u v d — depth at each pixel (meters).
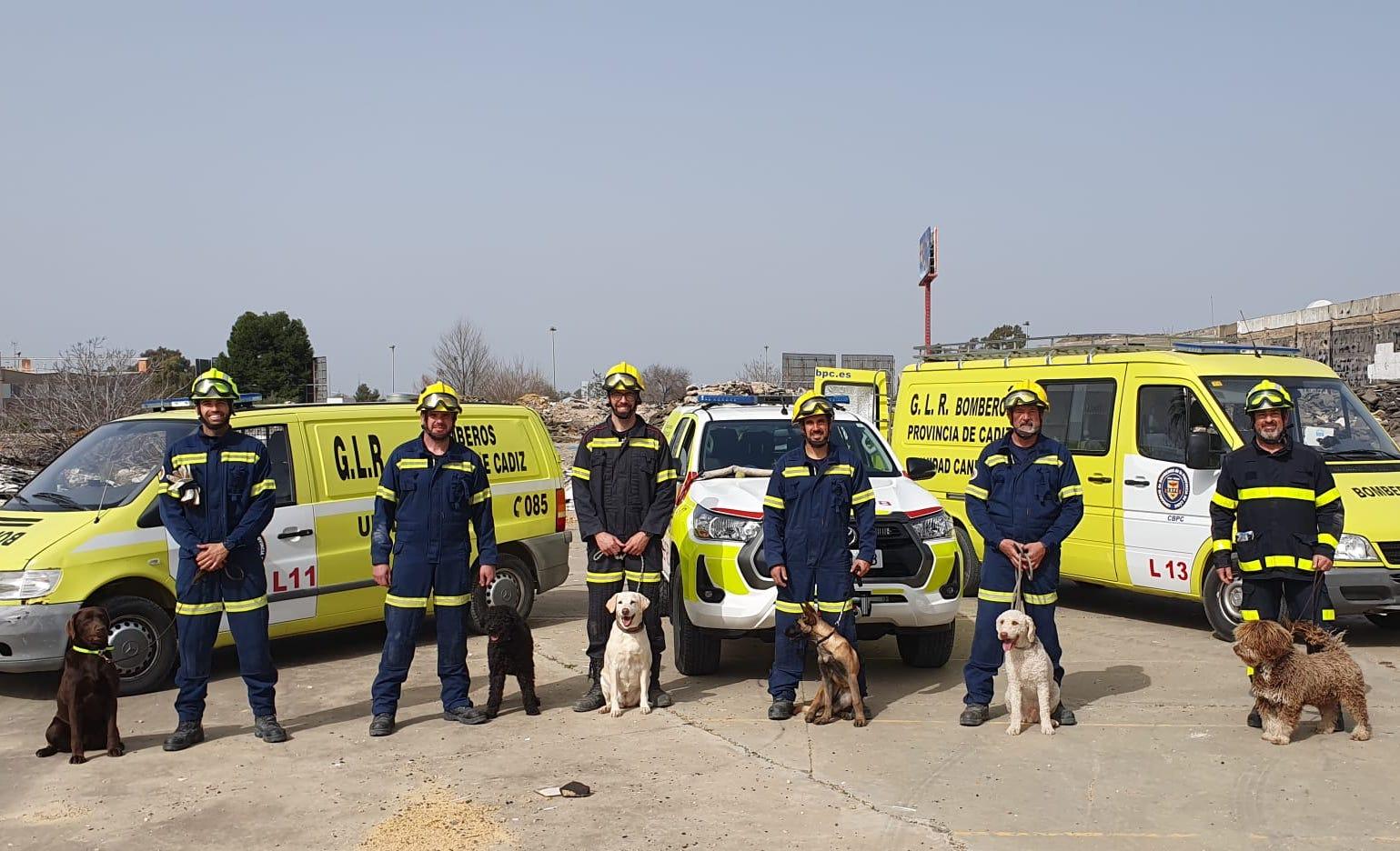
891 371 37.34
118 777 5.93
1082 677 7.93
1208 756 6.04
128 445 8.22
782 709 6.89
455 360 55.84
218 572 6.51
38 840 5.07
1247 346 10.45
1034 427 6.68
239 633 6.55
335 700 7.57
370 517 8.85
